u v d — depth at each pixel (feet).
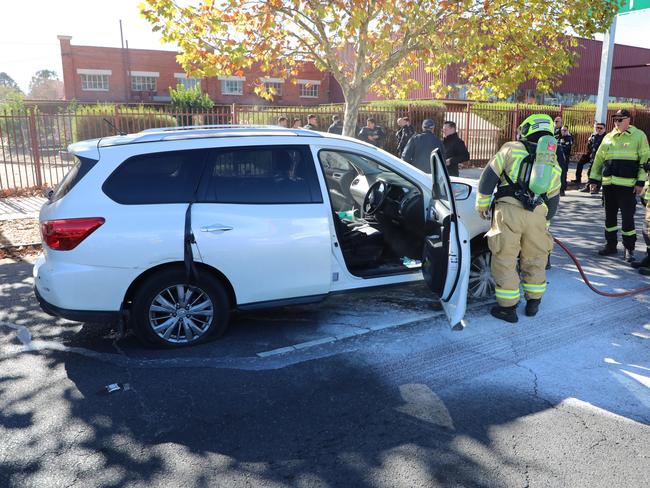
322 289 15.33
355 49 32.04
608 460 9.91
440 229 15.47
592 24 32.73
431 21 29.53
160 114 47.47
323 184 15.17
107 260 13.25
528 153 15.10
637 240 26.99
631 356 14.12
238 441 10.48
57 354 14.25
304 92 127.95
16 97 96.37
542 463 9.82
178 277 13.97
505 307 16.08
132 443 10.42
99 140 14.64
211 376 13.03
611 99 118.52
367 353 14.23
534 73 34.14
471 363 13.67
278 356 14.06
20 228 29.07
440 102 62.90
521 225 15.38
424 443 10.41
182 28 28.99
